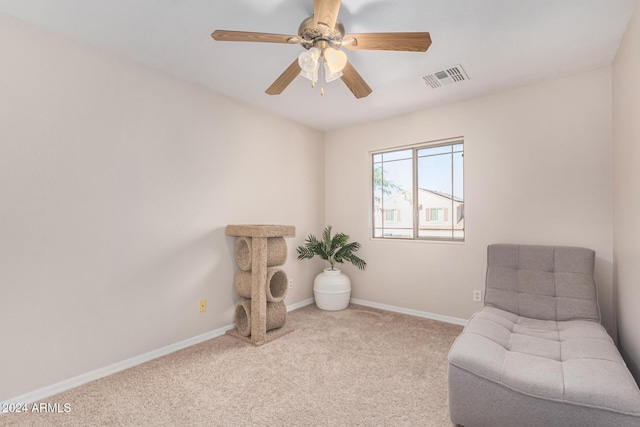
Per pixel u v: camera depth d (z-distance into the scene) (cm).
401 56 236
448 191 346
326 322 331
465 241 322
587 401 135
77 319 210
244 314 312
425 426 168
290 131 384
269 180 354
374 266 389
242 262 301
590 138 260
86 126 216
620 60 217
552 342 189
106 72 226
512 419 150
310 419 173
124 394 197
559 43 217
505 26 198
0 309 182
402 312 364
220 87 291
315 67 179
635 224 181
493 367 158
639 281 175
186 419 173
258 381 212
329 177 433
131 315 237
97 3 176
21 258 189
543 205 280
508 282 258
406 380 214
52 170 201
